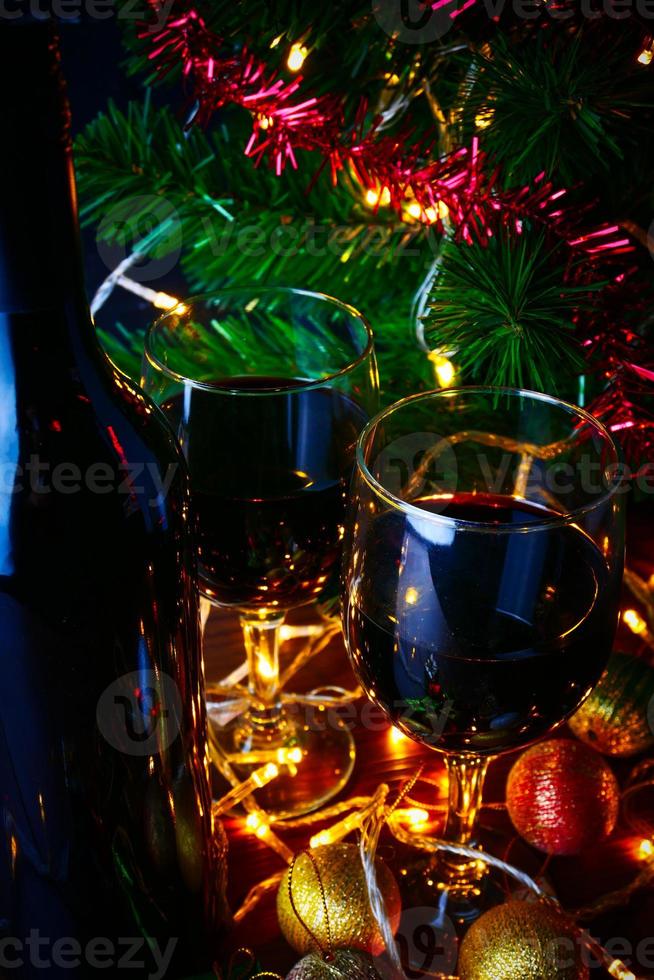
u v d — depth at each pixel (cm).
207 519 46
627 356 48
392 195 50
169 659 41
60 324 37
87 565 38
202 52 46
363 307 60
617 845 50
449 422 47
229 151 58
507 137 46
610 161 50
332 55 51
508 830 51
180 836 43
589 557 41
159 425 40
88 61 68
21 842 41
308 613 60
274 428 45
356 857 45
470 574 40
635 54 45
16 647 38
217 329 51
